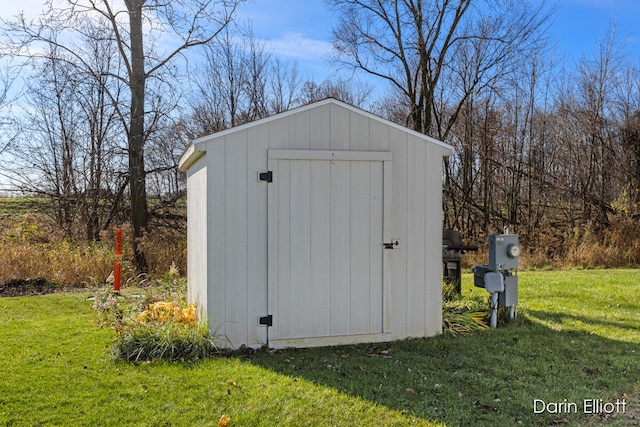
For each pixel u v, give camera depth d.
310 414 3.37
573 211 15.64
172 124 12.67
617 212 14.88
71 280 9.41
